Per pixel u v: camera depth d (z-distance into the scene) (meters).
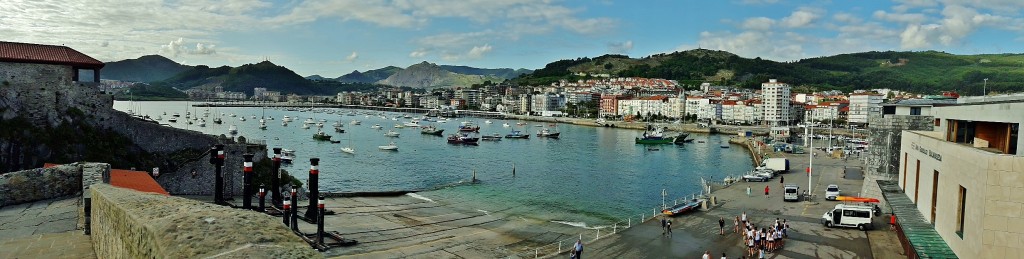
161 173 68.88
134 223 13.67
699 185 113.00
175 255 10.35
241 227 11.62
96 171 39.94
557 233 64.56
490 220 72.38
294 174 123.06
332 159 151.12
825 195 81.94
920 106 68.44
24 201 38.00
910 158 53.47
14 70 63.81
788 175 109.19
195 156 73.19
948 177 38.97
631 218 76.12
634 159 160.62
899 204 51.06
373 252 49.06
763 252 49.47
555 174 127.12
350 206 75.00
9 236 27.33
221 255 9.77
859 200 62.38
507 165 143.50
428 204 83.38
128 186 44.84
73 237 27.09
